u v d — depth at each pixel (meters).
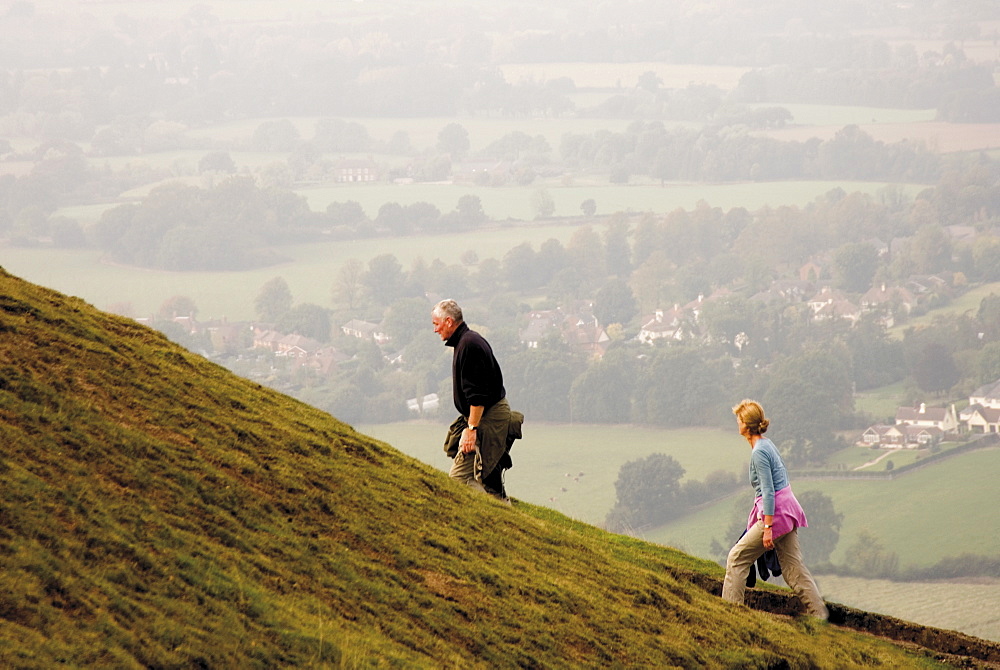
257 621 23.72
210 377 38.00
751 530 42.19
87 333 34.97
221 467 30.55
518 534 37.81
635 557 45.41
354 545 30.20
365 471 35.88
